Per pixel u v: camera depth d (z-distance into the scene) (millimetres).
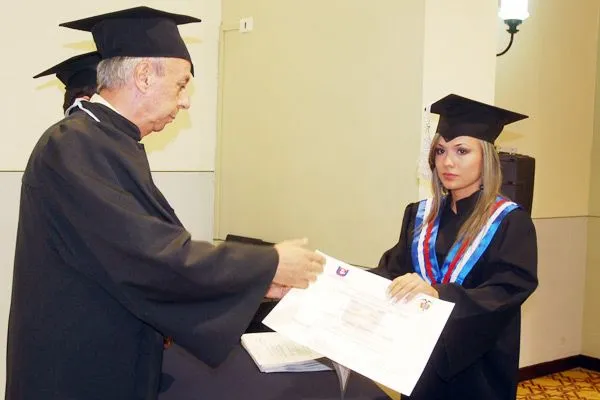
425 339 1285
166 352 1711
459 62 2430
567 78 4090
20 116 2664
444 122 1698
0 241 2633
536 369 4027
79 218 1233
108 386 1302
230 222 3273
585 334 4262
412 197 2373
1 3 2580
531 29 3879
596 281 4211
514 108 3807
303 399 1387
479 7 2484
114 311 1303
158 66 1461
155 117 1497
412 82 2361
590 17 4207
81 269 1262
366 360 1273
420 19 2326
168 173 3158
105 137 1334
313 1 2785
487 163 1669
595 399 3641
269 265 1328
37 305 1296
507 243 1594
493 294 1513
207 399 1373
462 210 1729
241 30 3156
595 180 4230
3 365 2672
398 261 1845
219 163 3314
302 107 2859
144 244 1211
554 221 4059
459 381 1642
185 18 1555
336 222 2709
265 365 1559
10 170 2646
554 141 4039
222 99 3285
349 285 1419
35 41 2680
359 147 2592
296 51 2879
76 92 1684
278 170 3000
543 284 4023
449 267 1668
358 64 2586
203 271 1237
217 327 1272
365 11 2551
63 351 1279
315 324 1365
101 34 1464
